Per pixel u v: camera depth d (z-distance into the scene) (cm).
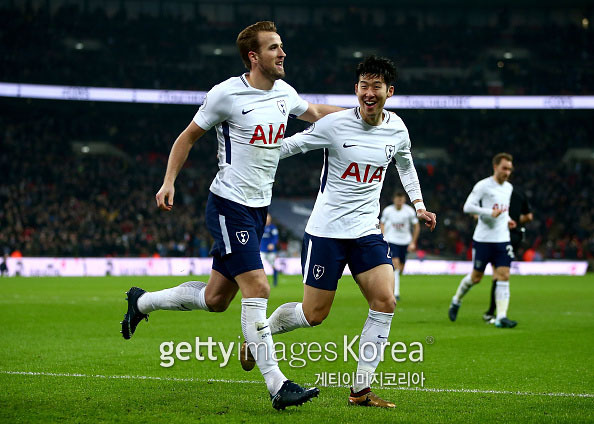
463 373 674
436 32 4950
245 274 516
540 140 4709
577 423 464
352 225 555
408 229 1681
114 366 692
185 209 4119
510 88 4628
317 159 4688
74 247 3453
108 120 4638
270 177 541
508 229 1106
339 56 4875
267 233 2275
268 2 4903
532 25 5119
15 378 621
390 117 572
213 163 4547
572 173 4438
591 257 3703
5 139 4309
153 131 4688
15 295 1781
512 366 714
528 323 1145
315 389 488
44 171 4159
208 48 4738
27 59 4269
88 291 1956
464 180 4444
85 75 4306
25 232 3597
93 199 4069
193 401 525
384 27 4938
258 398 540
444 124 4869
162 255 3575
